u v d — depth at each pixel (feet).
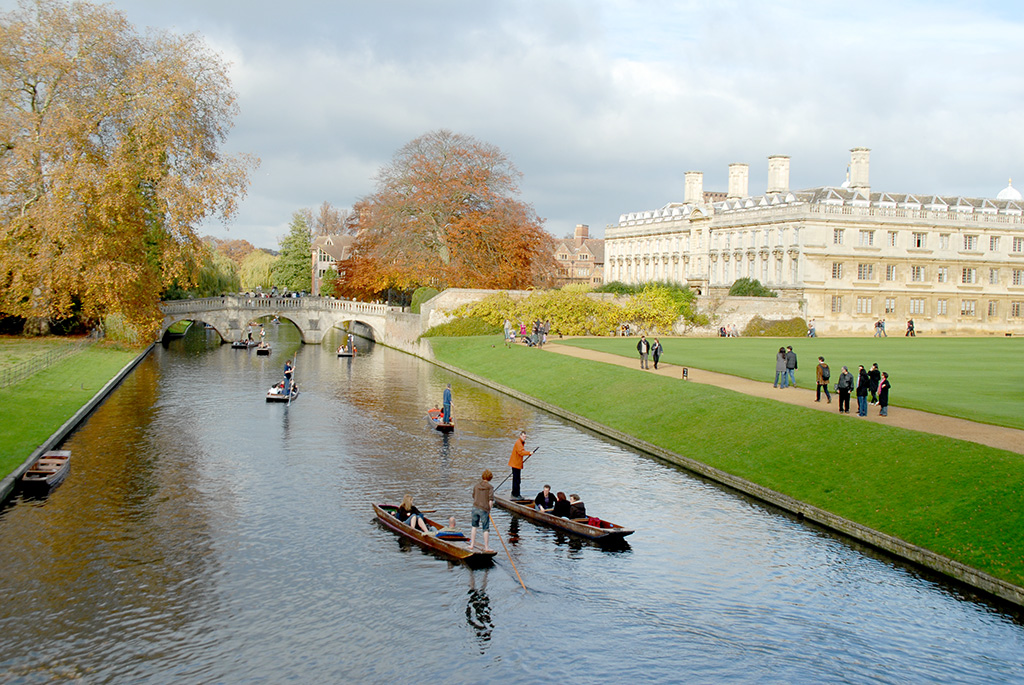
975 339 321.93
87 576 83.46
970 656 69.05
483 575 85.35
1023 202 425.28
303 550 91.40
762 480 112.47
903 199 400.88
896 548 88.84
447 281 327.67
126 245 227.61
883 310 368.68
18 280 207.31
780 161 416.26
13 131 205.46
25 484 109.81
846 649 70.59
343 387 213.25
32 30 209.67
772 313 346.74
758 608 78.02
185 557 88.79
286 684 65.00
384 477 120.98
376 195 358.02
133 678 65.31
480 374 234.58
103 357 239.30
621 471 124.77
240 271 606.55
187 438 143.95
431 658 69.31
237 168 230.07
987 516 87.04
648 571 86.38
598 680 66.28
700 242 436.76
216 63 231.09
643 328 328.08
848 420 120.88
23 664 67.00
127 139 215.72
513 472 109.81
